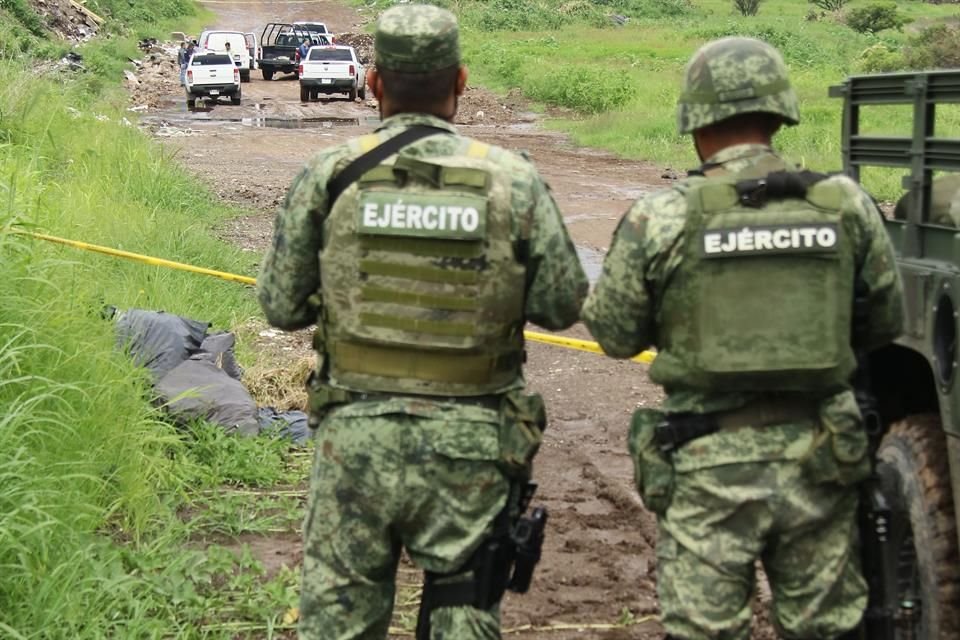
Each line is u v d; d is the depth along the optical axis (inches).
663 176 887.1
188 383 295.6
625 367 389.1
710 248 138.0
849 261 139.9
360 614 148.5
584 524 259.8
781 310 137.5
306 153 1024.9
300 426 305.7
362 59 2177.7
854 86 193.3
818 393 139.8
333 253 147.2
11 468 207.8
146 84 1755.7
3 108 641.0
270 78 2017.7
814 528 140.5
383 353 145.9
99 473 246.7
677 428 141.2
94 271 366.3
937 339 158.6
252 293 459.8
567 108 1483.8
